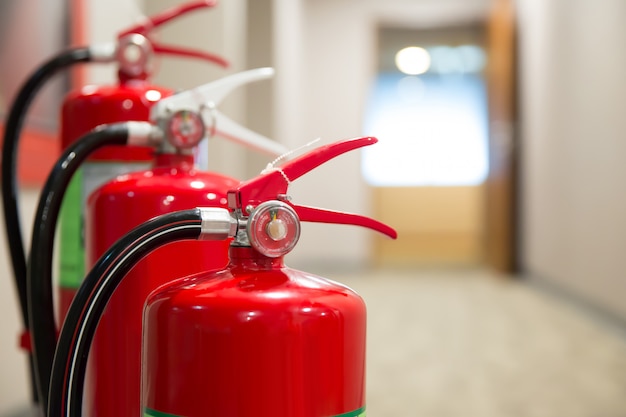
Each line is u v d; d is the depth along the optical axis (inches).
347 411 24.4
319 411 23.6
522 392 103.6
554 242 218.5
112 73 90.7
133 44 37.8
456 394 102.6
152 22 39.1
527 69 265.0
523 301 206.7
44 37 69.3
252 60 214.5
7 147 39.3
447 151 484.1
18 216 39.3
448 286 249.8
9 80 62.6
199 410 23.3
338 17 324.5
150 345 24.6
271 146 35.2
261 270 25.1
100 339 30.3
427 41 449.1
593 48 171.8
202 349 23.2
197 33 94.1
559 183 211.5
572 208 194.5
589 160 176.6
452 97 484.1
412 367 120.3
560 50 210.2
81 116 36.8
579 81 186.4
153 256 29.3
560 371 117.7
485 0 319.9
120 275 24.4
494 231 301.3
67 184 31.5
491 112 310.2
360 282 265.4
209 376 23.2
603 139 163.2
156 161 32.0
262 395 23.0
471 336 149.3
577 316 177.3
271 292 23.8
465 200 415.8
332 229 330.3
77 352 24.5
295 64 282.4
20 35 64.5
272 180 25.4
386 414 91.5
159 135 31.6
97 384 30.6
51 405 24.5
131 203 29.7
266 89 213.3
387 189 420.2
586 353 132.6
